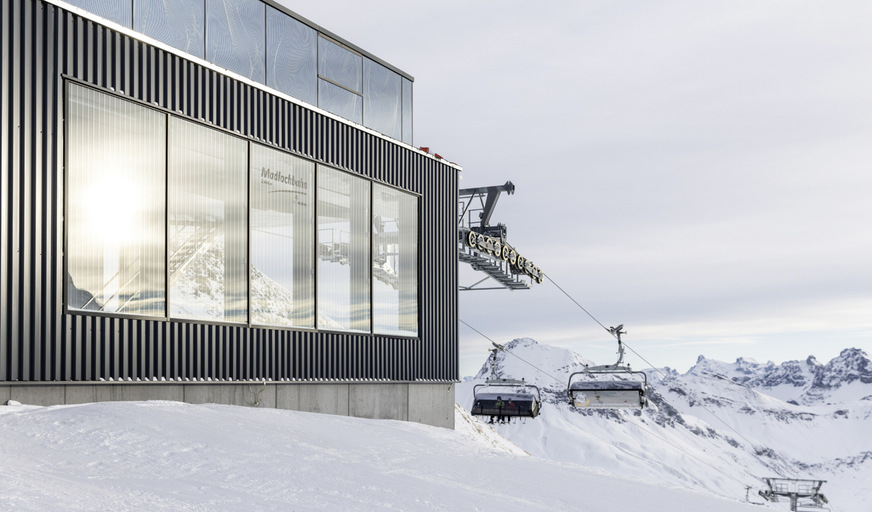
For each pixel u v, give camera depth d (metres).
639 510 10.92
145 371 17.59
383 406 25.55
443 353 28.75
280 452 10.87
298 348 22.28
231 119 20.38
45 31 15.77
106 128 16.94
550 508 10.01
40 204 15.47
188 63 19.11
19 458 8.75
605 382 29.25
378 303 25.67
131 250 17.41
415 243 27.66
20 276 15.05
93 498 7.21
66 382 15.80
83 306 16.27
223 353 19.81
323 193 23.52
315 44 23.42
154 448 9.95
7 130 14.92
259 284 21.09
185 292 18.80
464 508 9.12
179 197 18.72
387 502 8.80
